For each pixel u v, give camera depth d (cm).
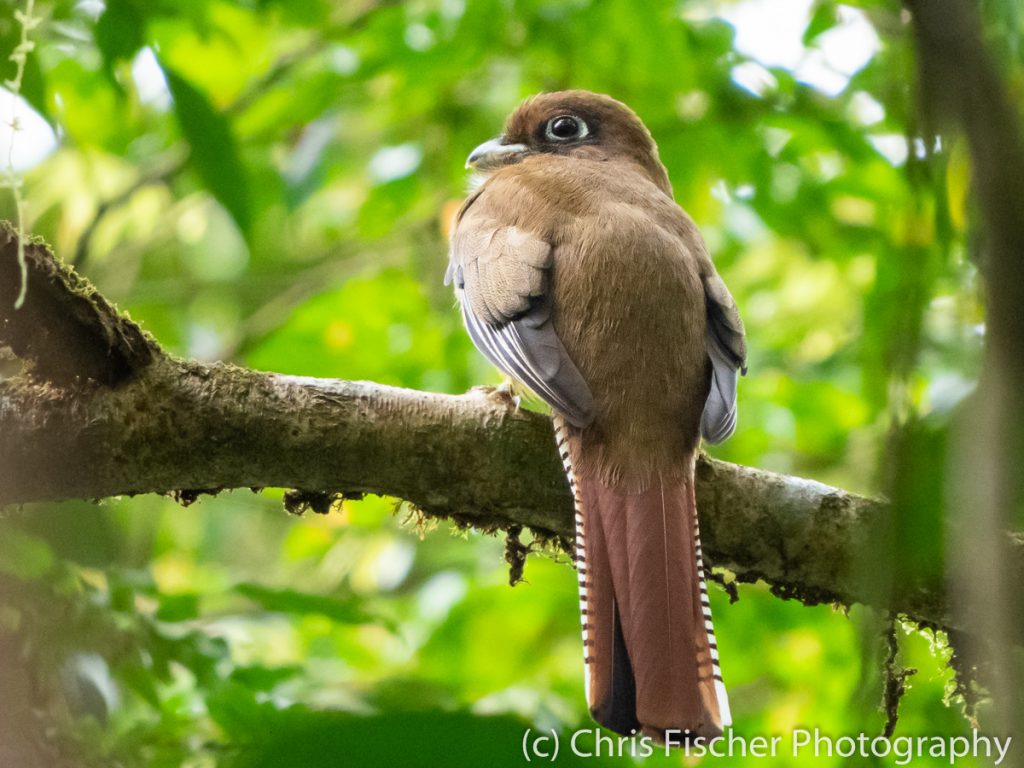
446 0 1494
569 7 1471
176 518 1602
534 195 990
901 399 337
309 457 810
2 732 771
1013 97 320
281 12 1509
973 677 806
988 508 295
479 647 1438
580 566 812
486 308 924
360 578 1541
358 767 414
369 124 1648
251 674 997
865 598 374
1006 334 292
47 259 750
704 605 790
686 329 901
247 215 1143
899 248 371
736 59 1477
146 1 1223
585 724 1049
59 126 1020
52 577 921
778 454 1512
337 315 1612
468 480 837
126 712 1000
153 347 797
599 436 849
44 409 784
